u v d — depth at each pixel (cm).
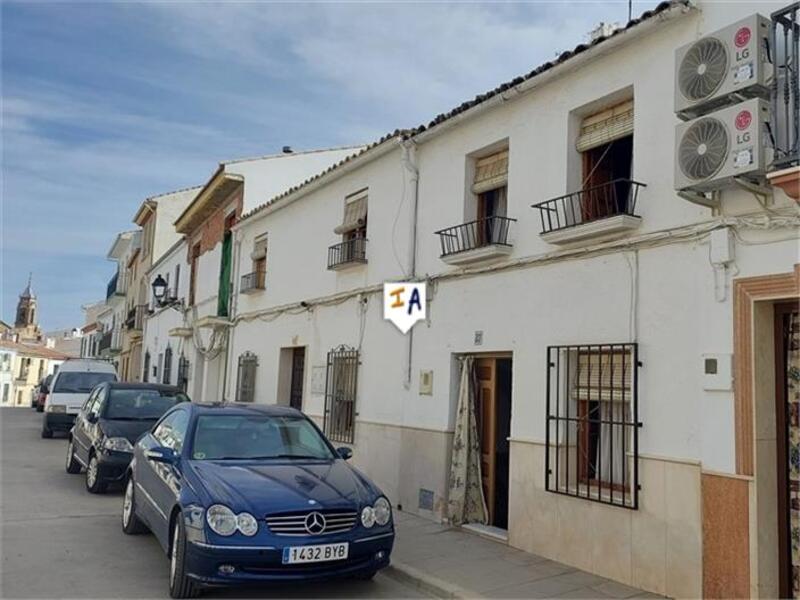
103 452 976
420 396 891
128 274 3597
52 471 1215
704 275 549
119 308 3841
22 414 3006
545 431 686
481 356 817
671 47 602
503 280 769
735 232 528
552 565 645
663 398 572
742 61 497
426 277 901
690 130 525
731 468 514
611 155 692
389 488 932
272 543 515
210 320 1614
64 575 594
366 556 556
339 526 545
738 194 531
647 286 597
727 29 511
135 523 739
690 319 558
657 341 583
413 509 878
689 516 541
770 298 503
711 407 533
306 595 570
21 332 8344
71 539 721
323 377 1152
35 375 6725
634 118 630
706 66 520
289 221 1365
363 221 1092
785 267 495
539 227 727
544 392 695
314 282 1230
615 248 627
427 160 938
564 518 655
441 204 898
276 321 1373
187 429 656
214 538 513
